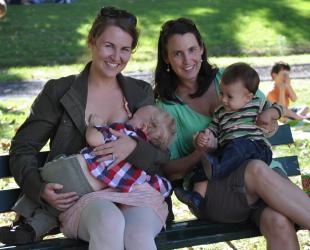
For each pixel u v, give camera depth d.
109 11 3.80
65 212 3.56
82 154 3.60
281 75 8.80
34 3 21.41
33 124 3.76
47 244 3.60
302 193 3.61
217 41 17.62
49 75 13.17
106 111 3.86
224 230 3.80
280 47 17.17
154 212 3.59
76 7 20.94
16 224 3.76
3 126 8.13
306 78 12.48
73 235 3.56
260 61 14.54
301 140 7.46
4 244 3.65
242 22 19.36
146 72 13.27
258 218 3.71
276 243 3.56
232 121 3.91
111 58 3.76
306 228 3.61
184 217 5.30
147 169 3.68
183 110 4.18
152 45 16.61
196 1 21.75
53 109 3.76
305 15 20.12
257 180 3.64
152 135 3.76
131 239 3.40
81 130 3.75
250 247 4.89
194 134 4.04
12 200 3.88
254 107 3.92
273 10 20.52
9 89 11.71
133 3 21.62
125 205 3.58
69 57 15.70
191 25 4.12
